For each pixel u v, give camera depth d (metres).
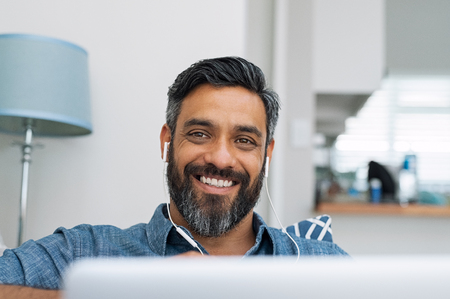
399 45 4.14
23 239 1.77
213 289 0.40
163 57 2.10
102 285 0.40
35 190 2.04
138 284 0.40
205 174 1.13
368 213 3.11
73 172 2.06
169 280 0.40
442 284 0.40
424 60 4.11
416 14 4.14
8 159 2.04
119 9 2.11
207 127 1.13
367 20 3.59
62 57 1.71
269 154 1.29
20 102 1.62
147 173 2.06
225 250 1.20
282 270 0.40
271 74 3.13
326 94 3.90
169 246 1.16
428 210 3.06
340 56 3.59
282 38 3.14
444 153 4.45
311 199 3.17
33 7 2.09
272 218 3.12
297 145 3.20
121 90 2.08
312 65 3.26
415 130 4.46
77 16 2.09
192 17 2.12
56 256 1.08
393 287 0.40
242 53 2.11
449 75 4.20
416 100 4.40
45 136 2.00
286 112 3.23
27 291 0.66
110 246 1.12
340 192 3.84
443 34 4.11
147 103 2.08
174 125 1.19
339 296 0.40
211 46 2.10
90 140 2.06
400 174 3.41
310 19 3.28
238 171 1.14
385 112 4.45
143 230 1.22
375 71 3.56
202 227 1.12
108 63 2.09
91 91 2.07
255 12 3.15
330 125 4.56
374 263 0.41
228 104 1.13
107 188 2.05
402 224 3.18
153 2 2.12
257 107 1.16
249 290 0.40
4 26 2.07
